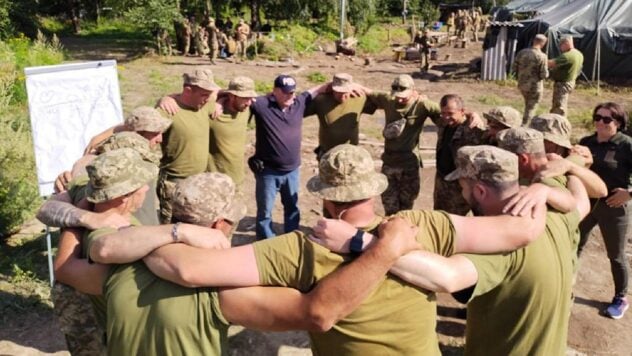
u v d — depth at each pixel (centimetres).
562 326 259
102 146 344
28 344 418
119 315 217
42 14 3291
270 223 572
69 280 252
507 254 240
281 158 543
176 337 210
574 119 1249
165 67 1883
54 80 468
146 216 398
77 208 271
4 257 547
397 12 3956
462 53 2459
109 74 495
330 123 550
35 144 468
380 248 205
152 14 2033
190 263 207
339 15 2830
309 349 424
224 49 2142
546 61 1088
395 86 521
